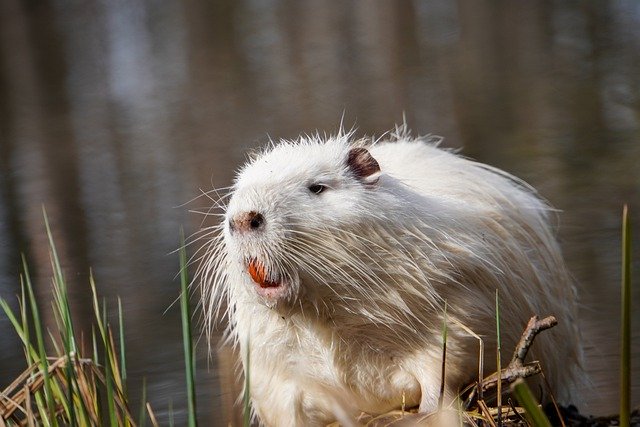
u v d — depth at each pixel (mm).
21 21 43156
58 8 45000
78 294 11883
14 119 26312
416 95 23828
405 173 7602
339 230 6418
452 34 32219
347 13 38219
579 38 29500
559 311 7953
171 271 12594
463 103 22484
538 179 15875
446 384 6719
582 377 8828
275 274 6336
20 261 13609
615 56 26531
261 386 7125
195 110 24812
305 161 6645
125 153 20844
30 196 17781
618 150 17203
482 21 34156
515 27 32469
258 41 34469
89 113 26078
